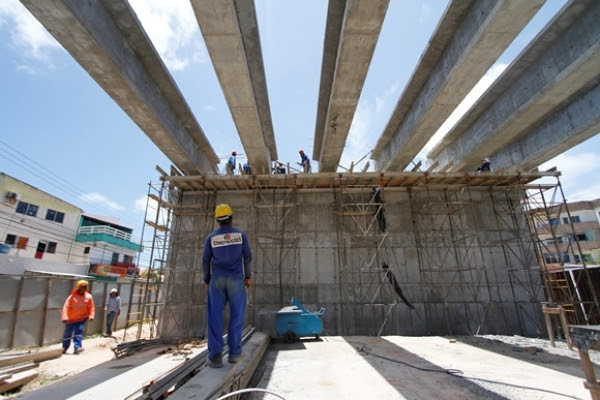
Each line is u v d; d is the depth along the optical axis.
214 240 3.58
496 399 4.21
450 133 12.12
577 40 7.10
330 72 9.23
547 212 11.51
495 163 12.77
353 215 12.01
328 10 7.39
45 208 25.88
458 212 12.20
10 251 22.69
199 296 11.20
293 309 9.30
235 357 3.49
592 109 8.62
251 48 8.32
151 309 17.33
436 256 11.66
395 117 10.88
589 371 2.26
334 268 11.51
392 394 4.48
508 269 11.55
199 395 2.68
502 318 11.07
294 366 6.25
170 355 7.27
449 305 11.18
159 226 11.77
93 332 12.41
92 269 26.88
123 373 5.59
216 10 6.06
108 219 33.94
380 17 6.20
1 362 6.36
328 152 10.99
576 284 10.81
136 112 8.52
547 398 4.21
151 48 7.68
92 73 7.10
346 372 5.72
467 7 6.93
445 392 4.53
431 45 7.88
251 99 8.30
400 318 10.99
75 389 4.57
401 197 12.38
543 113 8.88
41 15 5.70
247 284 3.74
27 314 9.77
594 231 31.28
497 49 6.78
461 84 7.83
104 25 6.55
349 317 10.93
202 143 12.13
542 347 8.20
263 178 11.39
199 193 12.48
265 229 11.97
